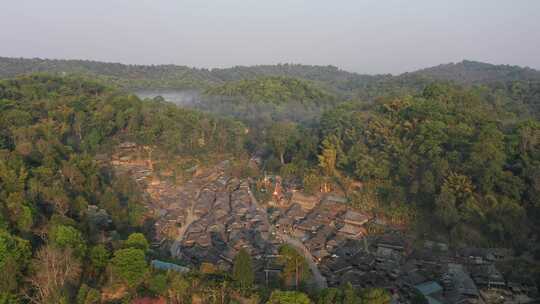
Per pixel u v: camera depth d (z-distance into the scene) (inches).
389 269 3115.2
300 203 4463.6
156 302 2235.5
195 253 3262.8
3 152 3324.3
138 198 4124.0
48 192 2979.8
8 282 1972.2
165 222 3814.0
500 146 4067.4
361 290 2436.0
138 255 2308.1
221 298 2294.5
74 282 2241.6
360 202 4244.6
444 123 4480.8
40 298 2038.6
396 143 4584.2
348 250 3410.4
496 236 3533.5
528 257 3329.2
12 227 2480.3
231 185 5022.1
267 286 2664.9
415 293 2783.0
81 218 2972.4
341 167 4980.3
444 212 3634.4
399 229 3831.2
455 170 3969.0
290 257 2728.8
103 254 2407.7
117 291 2327.8
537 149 4015.8
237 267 2503.7
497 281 2972.4
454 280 2970.0
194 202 4507.9
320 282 2972.4
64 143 5128.0
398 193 4057.6
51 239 2354.8
